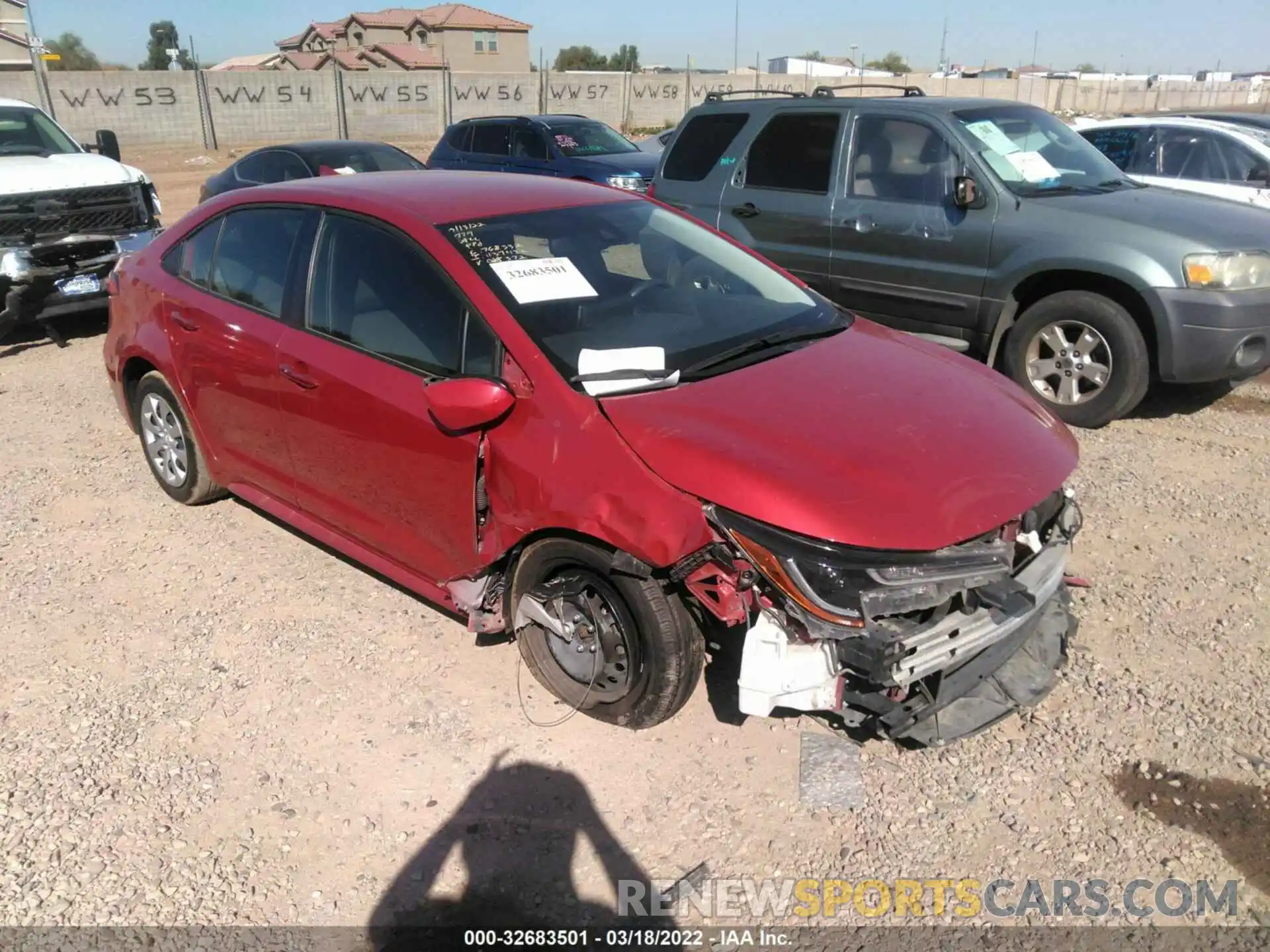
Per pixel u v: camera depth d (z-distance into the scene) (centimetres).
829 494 283
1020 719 343
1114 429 615
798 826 300
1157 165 962
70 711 359
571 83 3916
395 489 367
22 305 812
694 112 800
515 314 338
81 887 282
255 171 1238
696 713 347
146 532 496
